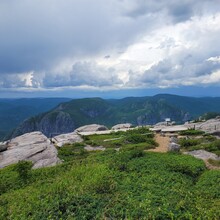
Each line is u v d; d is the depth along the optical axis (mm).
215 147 40375
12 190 27484
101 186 23438
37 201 21969
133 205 19281
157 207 18781
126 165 29953
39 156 38250
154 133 55000
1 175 31297
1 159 38344
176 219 17297
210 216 17922
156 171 28078
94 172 27969
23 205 21953
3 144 42750
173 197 20703
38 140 47125
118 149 43938
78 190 23281
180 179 26062
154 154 35906
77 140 54219
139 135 50344
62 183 25641
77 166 31656
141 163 30844
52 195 22828
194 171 29000
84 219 18359
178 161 31781
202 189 24047
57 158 38125
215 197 22359
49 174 30703
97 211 19297
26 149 40594
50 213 19453
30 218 19375
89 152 43438
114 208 19156
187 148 42469
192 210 18547
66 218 18781
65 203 20547
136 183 24281
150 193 21344
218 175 27562
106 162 31703
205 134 51906
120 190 22750
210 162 33781
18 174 30797
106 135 58625
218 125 58625
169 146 38938
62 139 55406
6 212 21500
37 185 27141
